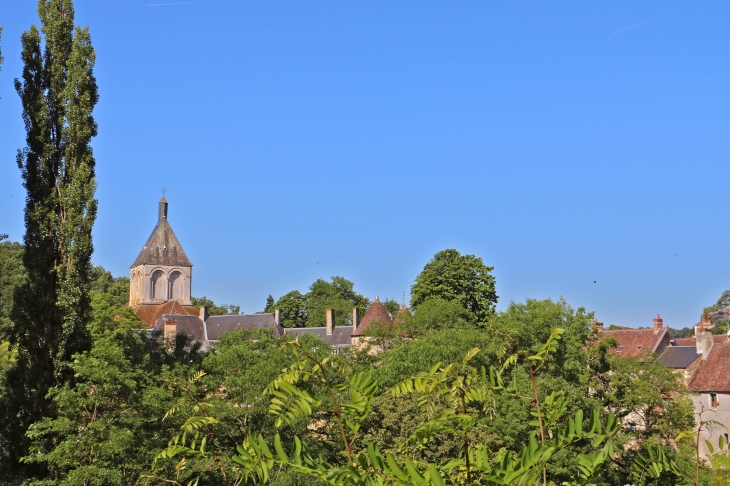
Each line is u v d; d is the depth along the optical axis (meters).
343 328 99.81
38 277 31.42
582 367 43.19
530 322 43.78
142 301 138.12
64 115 33.72
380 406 28.66
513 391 7.09
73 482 23.58
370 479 5.84
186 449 7.71
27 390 29.67
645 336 72.88
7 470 28.36
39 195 32.81
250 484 7.97
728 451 7.12
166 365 34.97
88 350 31.00
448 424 6.69
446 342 42.25
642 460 7.43
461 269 77.44
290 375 6.26
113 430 25.14
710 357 57.50
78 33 34.66
